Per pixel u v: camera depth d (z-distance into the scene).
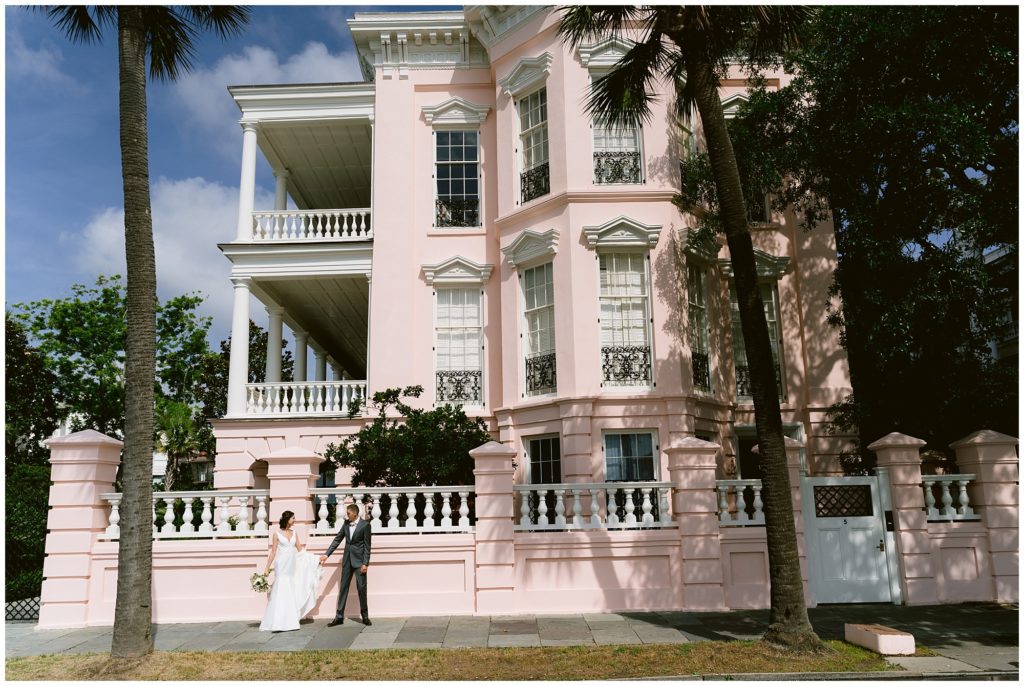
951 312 13.61
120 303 24.91
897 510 11.57
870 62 13.12
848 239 14.35
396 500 11.26
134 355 8.84
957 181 13.23
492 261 17.16
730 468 15.41
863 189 14.55
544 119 16.44
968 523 11.70
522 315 15.85
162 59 11.11
